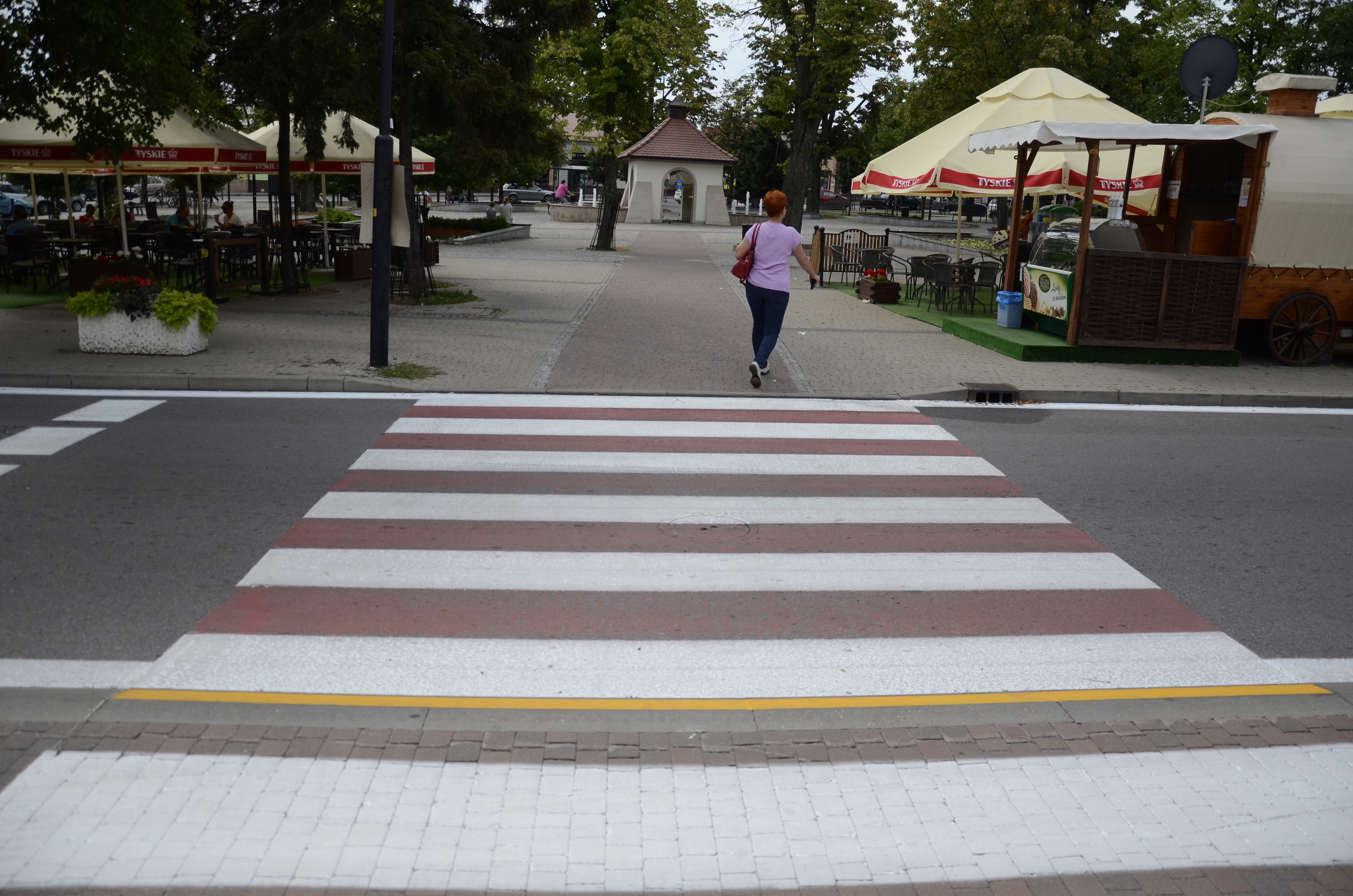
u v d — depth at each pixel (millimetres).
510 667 4984
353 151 20953
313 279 21469
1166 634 5582
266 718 4426
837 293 22281
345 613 5531
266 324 15086
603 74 31844
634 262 29109
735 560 6492
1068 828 3795
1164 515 7672
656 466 8609
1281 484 8594
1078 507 7793
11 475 7828
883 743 4383
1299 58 34219
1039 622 5691
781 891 3412
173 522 6863
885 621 5652
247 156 17297
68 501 7234
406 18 16812
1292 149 13883
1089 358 13836
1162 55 39062
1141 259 13648
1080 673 5102
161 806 3748
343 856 3502
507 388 11383
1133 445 9805
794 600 5902
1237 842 3740
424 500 7508
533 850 3578
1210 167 15320
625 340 14828
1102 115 17359
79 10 11945
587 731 4414
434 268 24641
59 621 5328
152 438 8977
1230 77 15219
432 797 3869
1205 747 4406
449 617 5535
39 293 17766
